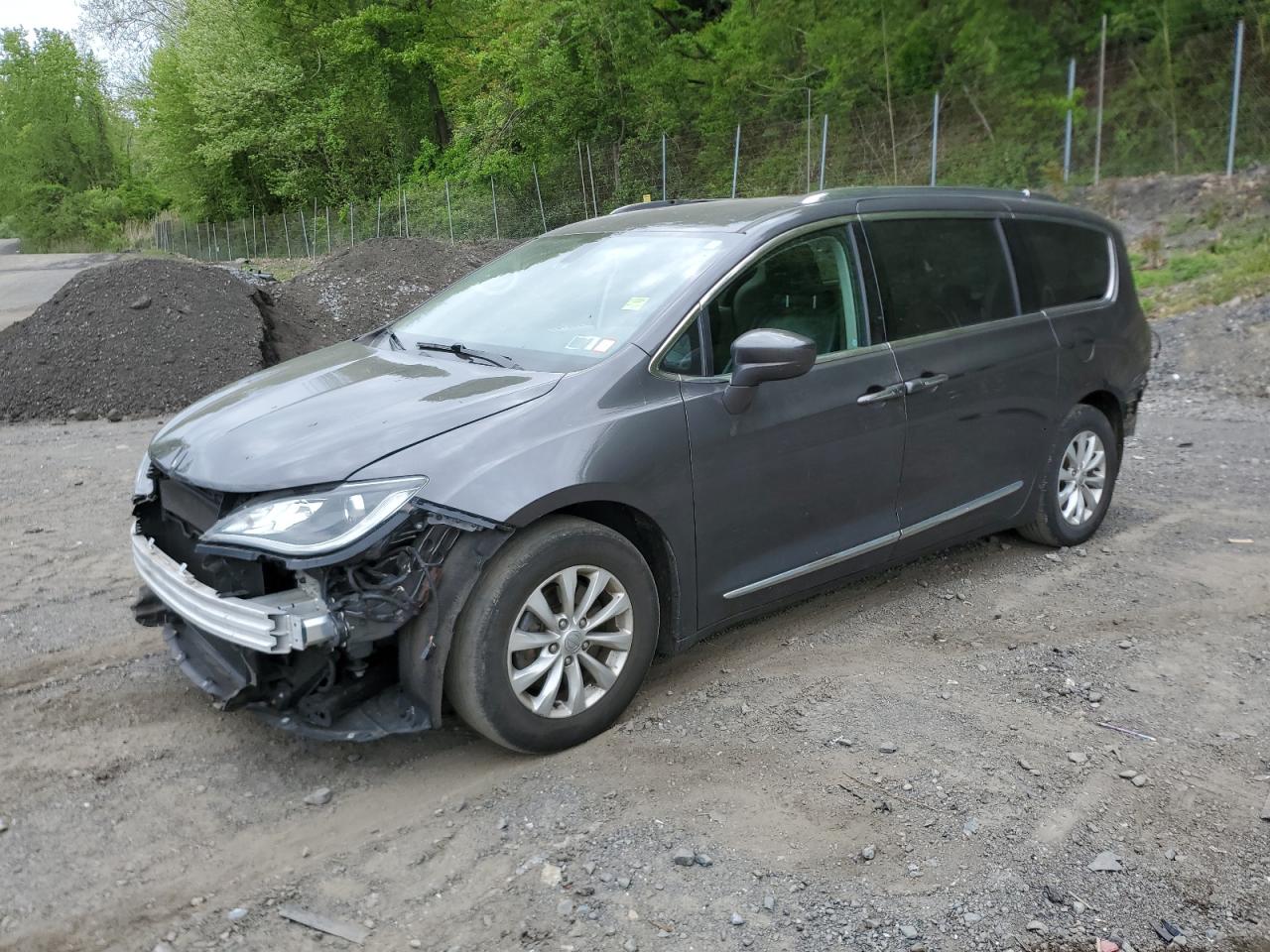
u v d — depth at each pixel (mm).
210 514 3428
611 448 3525
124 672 4230
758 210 4402
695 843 3059
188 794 3359
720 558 3916
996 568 5309
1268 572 5180
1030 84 20734
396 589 3158
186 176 50906
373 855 3049
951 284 4781
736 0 25766
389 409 3555
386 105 41188
